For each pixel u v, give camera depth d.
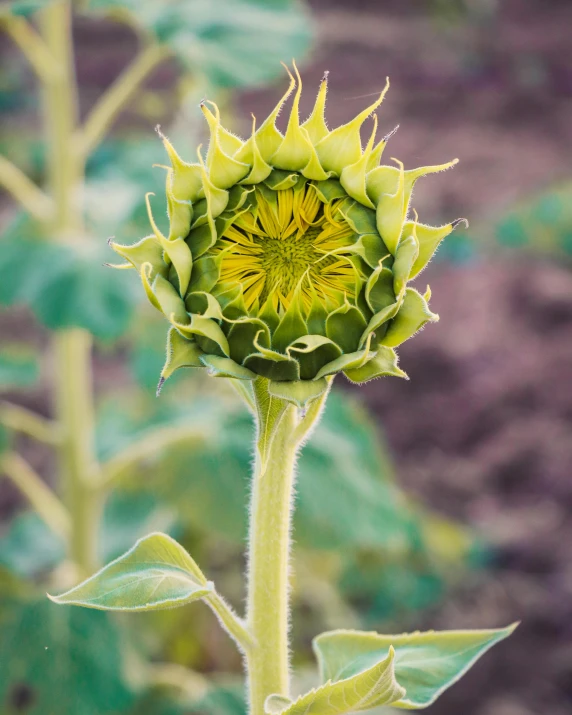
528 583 2.01
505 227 3.55
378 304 0.73
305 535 1.25
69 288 1.15
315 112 0.74
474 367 2.76
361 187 0.74
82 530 1.32
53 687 1.17
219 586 1.62
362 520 1.26
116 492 1.60
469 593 1.95
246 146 0.74
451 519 2.22
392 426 2.55
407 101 4.97
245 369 0.73
